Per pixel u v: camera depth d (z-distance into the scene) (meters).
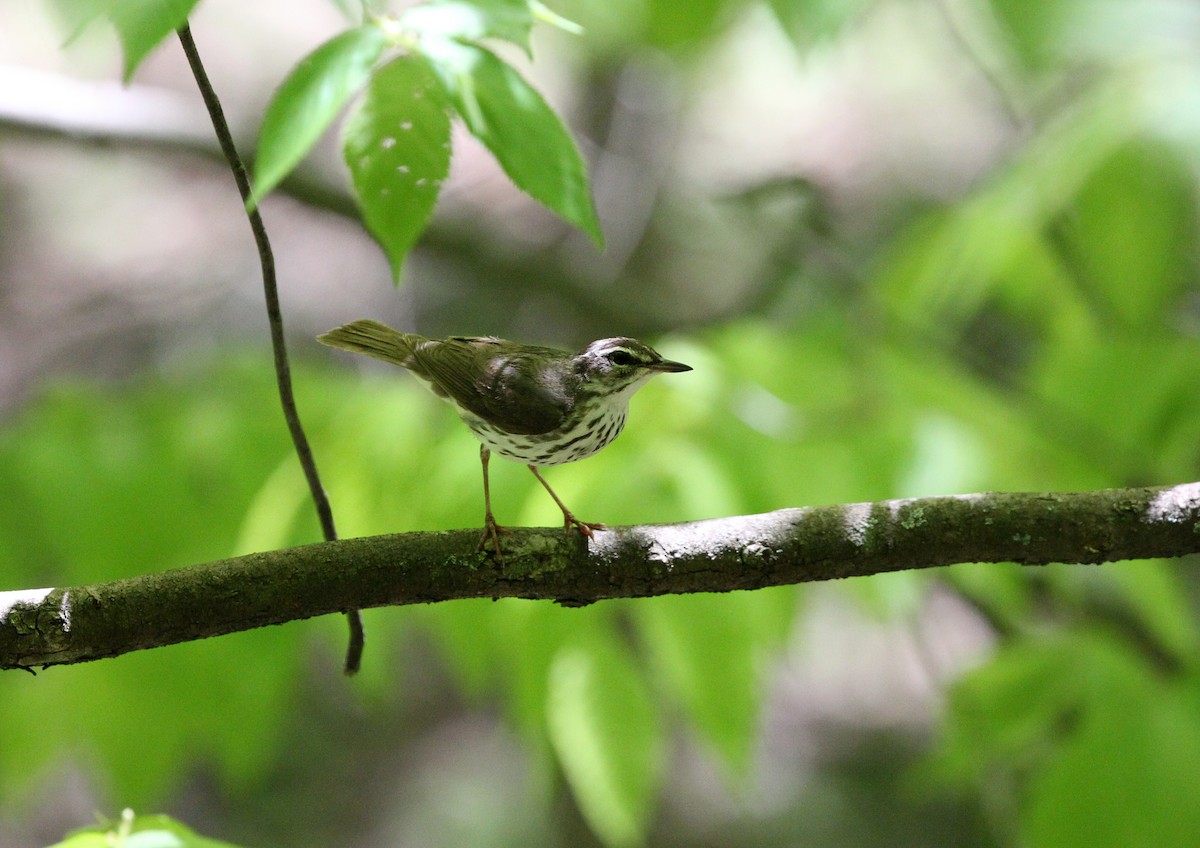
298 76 4.77
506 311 22.09
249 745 10.59
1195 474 10.55
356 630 7.46
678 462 8.18
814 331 10.70
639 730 7.67
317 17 25.12
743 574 7.06
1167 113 8.41
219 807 23.02
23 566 10.21
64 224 23.86
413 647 25.27
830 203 19.72
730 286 21.09
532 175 4.82
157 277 23.41
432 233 18.17
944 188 21.56
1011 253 10.50
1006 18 8.75
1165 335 10.59
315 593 6.76
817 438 8.66
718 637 7.59
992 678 9.20
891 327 10.70
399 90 4.80
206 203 24.25
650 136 20.98
